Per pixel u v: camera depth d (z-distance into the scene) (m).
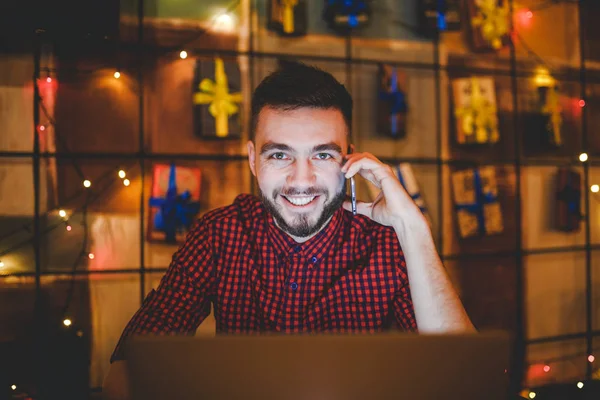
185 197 2.30
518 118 2.90
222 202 2.45
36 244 2.20
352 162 1.11
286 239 1.22
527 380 2.79
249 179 2.49
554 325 2.92
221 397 0.59
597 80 3.03
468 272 2.76
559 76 3.00
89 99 2.29
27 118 2.22
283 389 0.59
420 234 1.10
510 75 2.89
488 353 0.60
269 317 1.24
